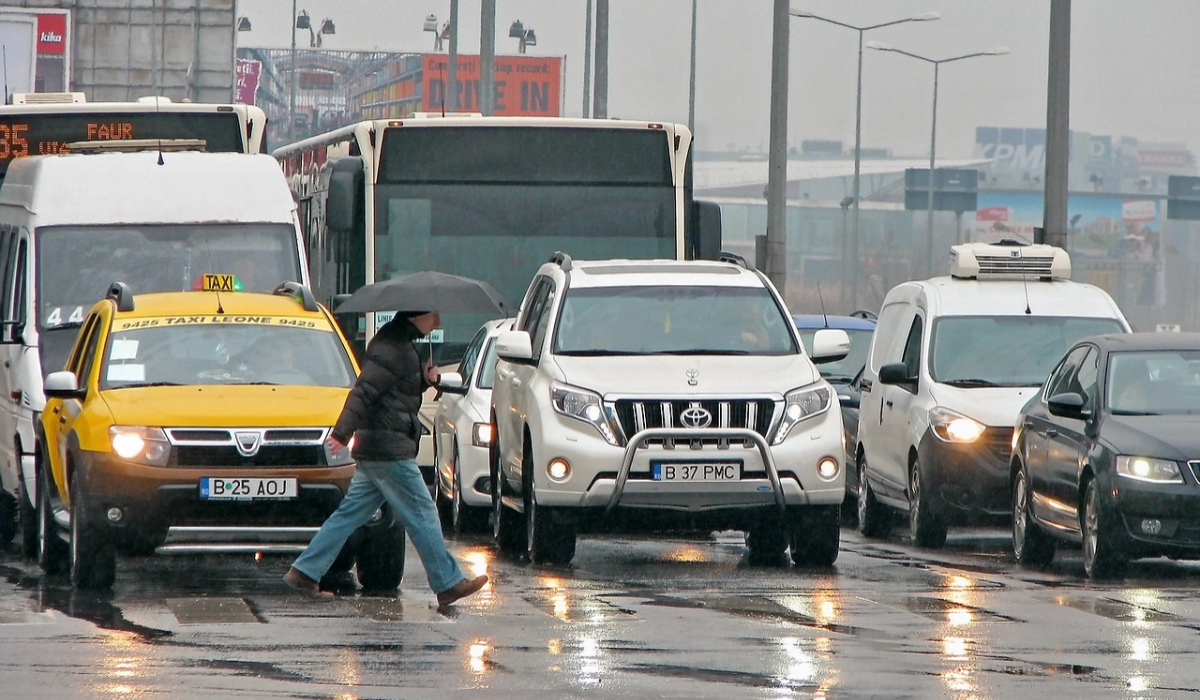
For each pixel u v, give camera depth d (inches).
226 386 1643.7
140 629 1306.6
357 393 1461.6
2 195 2313.0
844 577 1708.9
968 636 1282.0
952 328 2208.4
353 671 1119.0
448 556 1464.1
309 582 1498.5
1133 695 1049.5
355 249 2455.7
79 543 1560.0
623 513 1758.1
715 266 1980.8
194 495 1539.1
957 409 2089.1
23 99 2635.3
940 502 2082.9
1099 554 1727.4
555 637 1267.2
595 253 2488.9
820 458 1768.0
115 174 2139.5
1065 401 1818.4
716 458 1749.5
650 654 1190.3
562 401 1772.9
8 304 2108.8
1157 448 1713.8
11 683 1071.6
